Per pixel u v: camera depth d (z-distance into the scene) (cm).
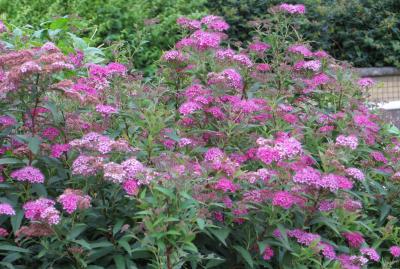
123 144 124
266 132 162
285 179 130
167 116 150
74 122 134
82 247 117
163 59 166
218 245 134
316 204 132
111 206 126
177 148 143
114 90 149
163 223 111
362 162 163
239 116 150
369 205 160
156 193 113
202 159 146
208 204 122
